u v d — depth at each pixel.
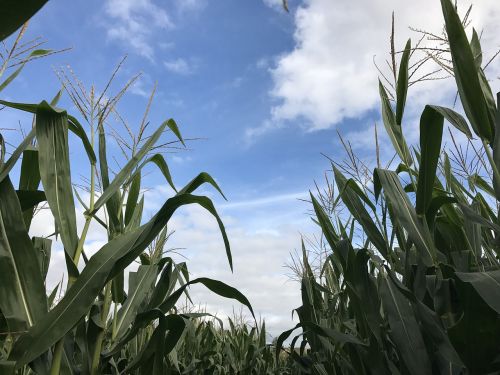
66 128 1.17
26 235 1.01
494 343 1.00
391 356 1.44
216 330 3.53
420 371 1.18
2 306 0.98
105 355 1.26
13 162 1.04
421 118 1.27
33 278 1.01
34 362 1.04
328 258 2.05
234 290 1.31
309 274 1.99
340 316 1.90
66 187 1.15
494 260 1.33
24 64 1.25
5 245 0.99
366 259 1.39
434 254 1.26
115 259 1.03
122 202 1.45
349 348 1.50
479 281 0.92
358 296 1.37
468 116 1.19
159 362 1.16
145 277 1.54
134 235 1.11
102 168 1.46
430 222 1.34
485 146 1.17
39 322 0.95
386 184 1.34
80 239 1.20
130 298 1.48
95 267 1.03
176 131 1.58
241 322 3.78
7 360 0.91
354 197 1.59
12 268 0.99
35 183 1.28
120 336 1.42
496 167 1.13
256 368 3.16
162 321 1.18
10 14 0.59
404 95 1.39
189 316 1.48
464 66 1.17
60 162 1.15
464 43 1.16
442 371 1.25
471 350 1.03
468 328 1.01
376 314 1.35
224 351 3.17
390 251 1.49
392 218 1.53
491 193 1.64
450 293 1.23
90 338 1.25
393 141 1.56
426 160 1.27
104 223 1.51
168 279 1.53
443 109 1.26
